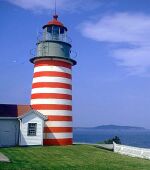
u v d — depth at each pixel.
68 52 40.06
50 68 38.22
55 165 24.23
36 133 36.22
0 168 21.34
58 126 37.53
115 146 37.62
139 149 33.41
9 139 35.50
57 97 37.78
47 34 39.62
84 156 29.83
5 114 35.59
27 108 37.62
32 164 23.94
